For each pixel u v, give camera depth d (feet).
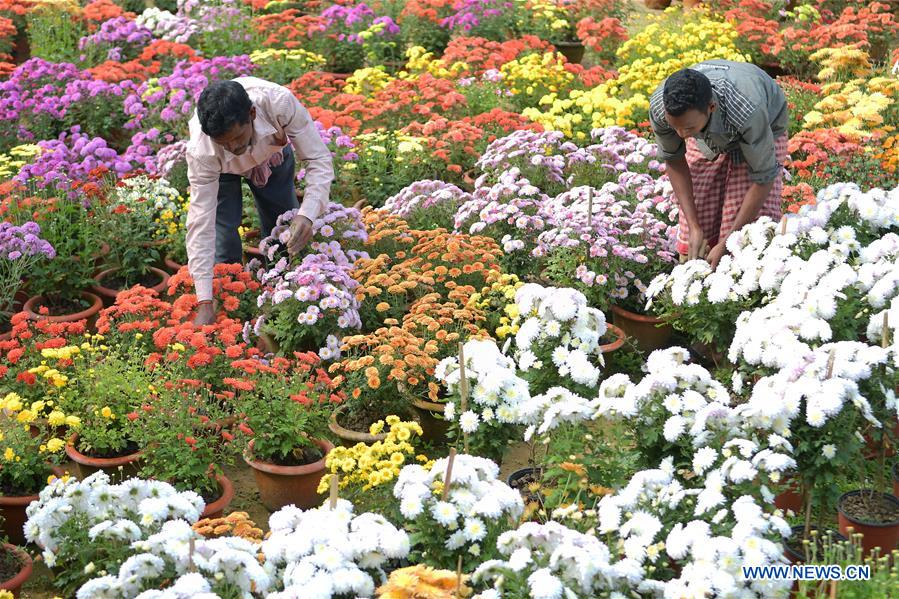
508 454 16.61
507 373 14.05
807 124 26.81
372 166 25.31
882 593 11.12
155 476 15.14
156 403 15.39
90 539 12.01
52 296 21.25
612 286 19.36
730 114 16.19
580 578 10.20
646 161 24.12
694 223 18.30
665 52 33.01
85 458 15.34
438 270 19.20
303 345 18.49
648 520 11.07
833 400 12.14
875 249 16.94
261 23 35.65
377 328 19.10
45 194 22.88
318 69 35.63
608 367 19.17
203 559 10.44
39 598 13.57
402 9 38.50
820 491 12.82
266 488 15.33
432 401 16.46
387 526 10.99
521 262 20.86
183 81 27.68
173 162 23.75
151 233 23.03
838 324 15.74
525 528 10.80
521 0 37.83
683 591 10.12
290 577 10.48
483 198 22.07
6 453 14.33
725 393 13.02
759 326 14.74
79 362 16.98
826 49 31.17
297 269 18.16
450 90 28.60
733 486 11.80
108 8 36.58
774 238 17.33
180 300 17.49
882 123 27.55
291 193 19.89
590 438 13.12
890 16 34.30
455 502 11.68
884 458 14.03
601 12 37.99
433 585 10.54
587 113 28.53
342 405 16.63
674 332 20.22
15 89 29.01
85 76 30.19
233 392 15.81
